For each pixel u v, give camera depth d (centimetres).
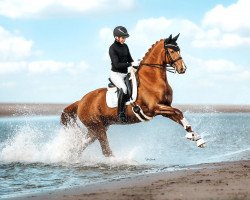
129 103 1186
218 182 761
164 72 1163
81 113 1299
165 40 1151
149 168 1088
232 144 1914
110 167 1130
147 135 2830
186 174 889
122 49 1197
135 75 1183
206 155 1443
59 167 1158
